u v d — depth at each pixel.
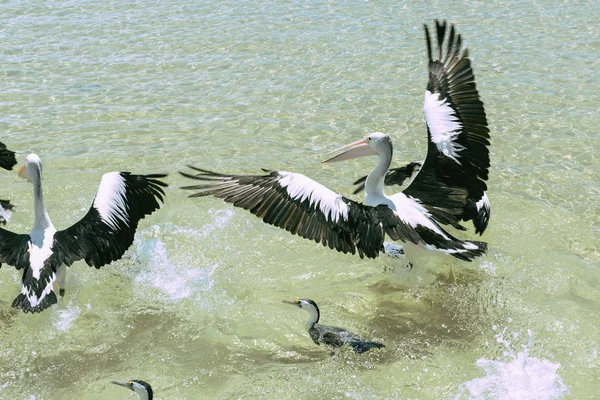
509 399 6.81
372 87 13.41
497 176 10.77
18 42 15.12
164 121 12.42
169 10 16.95
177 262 9.05
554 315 8.01
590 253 9.12
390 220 7.79
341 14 16.59
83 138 11.87
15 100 12.95
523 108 12.55
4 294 8.57
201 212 10.07
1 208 9.04
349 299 8.41
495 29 15.55
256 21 16.27
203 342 7.68
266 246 9.42
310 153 11.45
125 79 13.80
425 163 8.54
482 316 8.09
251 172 10.84
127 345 7.68
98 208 8.13
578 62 14.05
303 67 14.20
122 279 8.74
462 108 8.62
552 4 16.81
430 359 7.40
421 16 16.33
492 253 9.15
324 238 7.39
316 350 7.54
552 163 11.04
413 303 8.34
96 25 16.05
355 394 6.90
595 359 7.32
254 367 7.30
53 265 7.79
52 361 7.45
